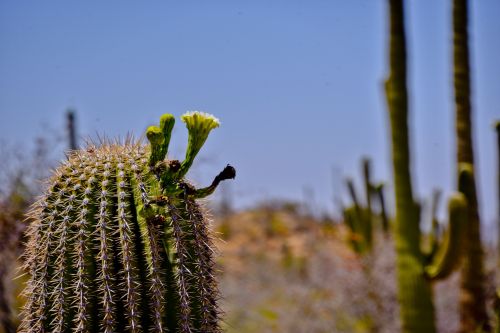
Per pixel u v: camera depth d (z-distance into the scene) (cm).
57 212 307
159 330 290
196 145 308
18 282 639
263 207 3044
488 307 652
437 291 936
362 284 1032
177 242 297
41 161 727
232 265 1936
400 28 664
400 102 658
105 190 305
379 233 1112
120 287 296
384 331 970
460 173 639
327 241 1442
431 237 862
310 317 1093
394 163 661
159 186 302
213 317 309
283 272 1702
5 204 675
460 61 665
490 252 788
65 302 298
